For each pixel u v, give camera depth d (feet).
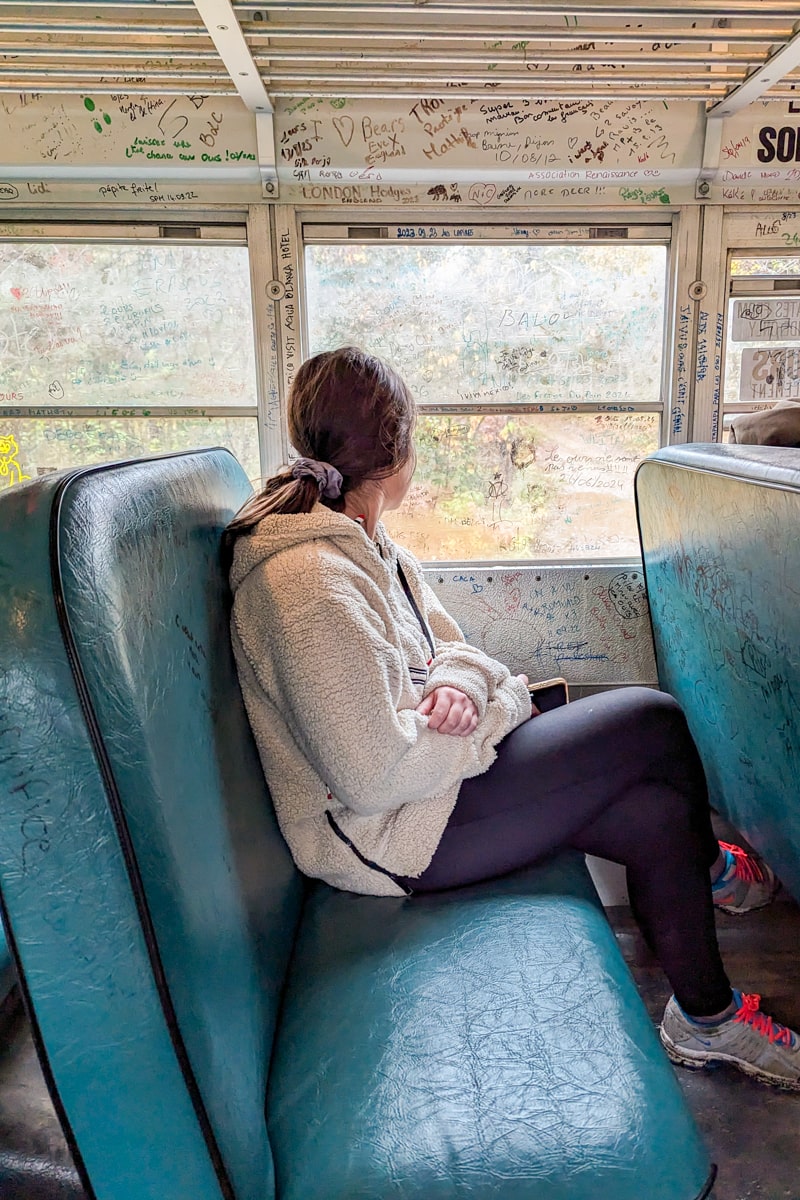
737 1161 3.98
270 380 7.22
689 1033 4.39
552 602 7.89
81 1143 2.11
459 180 6.89
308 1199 2.30
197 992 2.19
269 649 3.25
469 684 3.67
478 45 6.33
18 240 6.90
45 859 1.99
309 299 7.24
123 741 2.05
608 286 7.34
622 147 6.79
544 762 3.69
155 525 2.65
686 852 3.90
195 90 6.10
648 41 5.56
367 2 5.06
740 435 5.86
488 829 3.63
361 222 7.05
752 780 5.56
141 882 2.02
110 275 7.03
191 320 7.16
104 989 2.04
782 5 5.26
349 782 3.15
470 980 3.00
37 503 2.06
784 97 6.72
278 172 6.72
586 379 7.50
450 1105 2.50
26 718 1.94
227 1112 2.23
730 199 7.08
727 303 7.42
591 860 6.79
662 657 7.49
